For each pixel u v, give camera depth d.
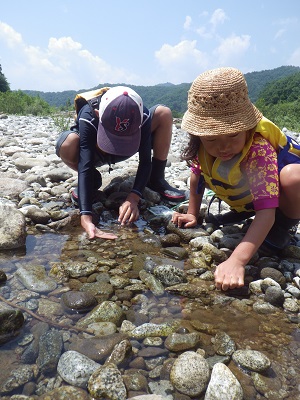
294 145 2.23
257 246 2.03
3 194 3.47
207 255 2.38
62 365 1.37
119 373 1.33
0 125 10.70
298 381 1.37
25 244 2.51
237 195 2.36
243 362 1.44
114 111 2.70
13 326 1.55
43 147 6.57
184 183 4.12
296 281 2.07
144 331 1.59
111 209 3.23
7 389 1.28
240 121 1.94
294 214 2.24
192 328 1.67
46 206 3.20
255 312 1.83
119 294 1.93
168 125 3.40
